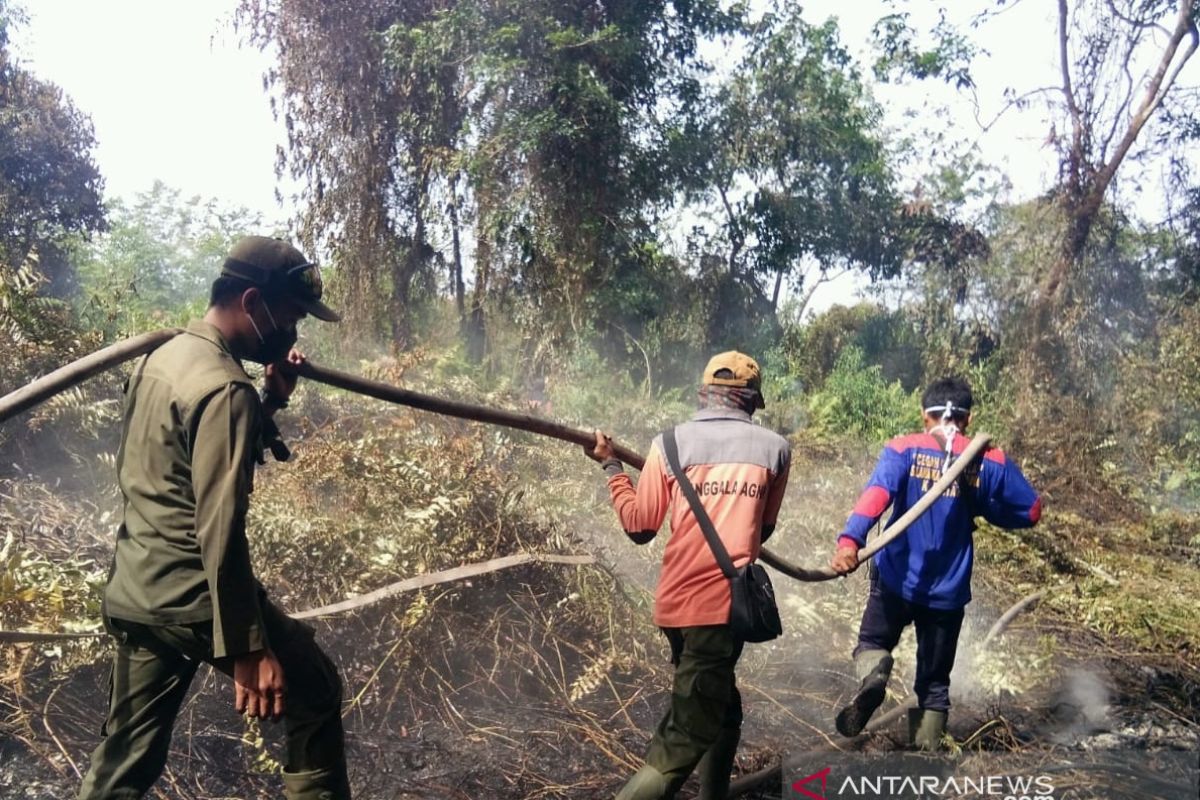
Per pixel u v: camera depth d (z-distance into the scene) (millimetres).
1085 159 15977
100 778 2842
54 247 20531
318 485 5332
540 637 4758
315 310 3055
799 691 4961
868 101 21062
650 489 3516
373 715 4281
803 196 20766
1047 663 5371
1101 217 15938
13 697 3863
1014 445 12445
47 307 6488
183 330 3037
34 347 6039
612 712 4531
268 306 2988
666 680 4828
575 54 17156
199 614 2754
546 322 16828
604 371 17172
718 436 3539
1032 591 7043
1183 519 10164
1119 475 12109
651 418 10680
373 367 8016
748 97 20406
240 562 2689
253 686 2730
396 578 4648
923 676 4344
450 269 18422
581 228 16938
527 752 4125
